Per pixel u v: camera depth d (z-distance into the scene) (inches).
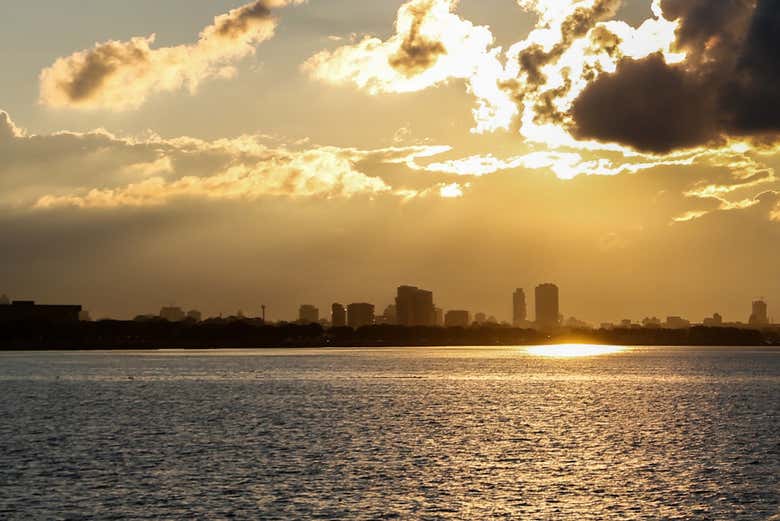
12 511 3440.0
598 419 6791.3
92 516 3371.1
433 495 3759.8
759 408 7834.6
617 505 3614.7
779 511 3538.4
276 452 4889.3
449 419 6697.8
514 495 3777.1
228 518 3351.4
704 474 4281.5
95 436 5610.2
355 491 3823.8
